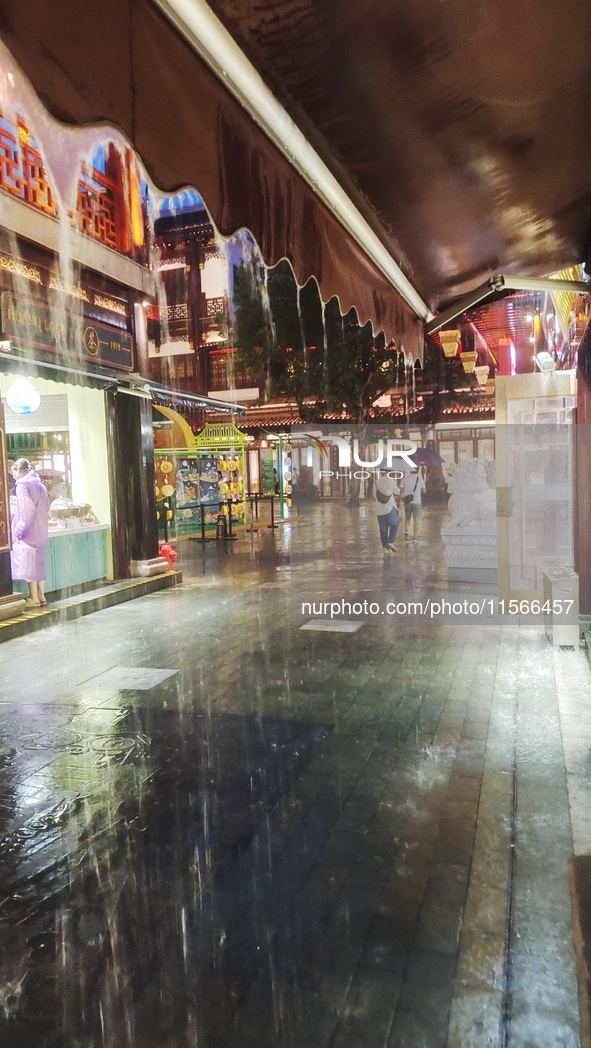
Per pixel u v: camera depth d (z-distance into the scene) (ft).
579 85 7.24
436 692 16.74
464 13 5.69
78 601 27.81
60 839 10.27
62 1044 6.40
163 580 33.37
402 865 9.27
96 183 29.19
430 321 16.37
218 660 20.26
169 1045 6.35
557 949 7.50
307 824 10.48
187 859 9.60
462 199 9.99
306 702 16.22
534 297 36.40
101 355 30.55
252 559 42.29
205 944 7.77
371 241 10.19
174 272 110.11
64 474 33.60
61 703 16.66
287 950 7.64
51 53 3.89
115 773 12.57
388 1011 6.68
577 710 15.12
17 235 24.52
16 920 8.34
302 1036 6.40
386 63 6.30
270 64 6.00
